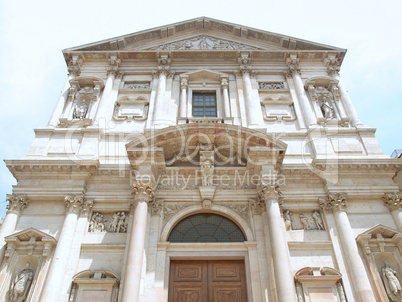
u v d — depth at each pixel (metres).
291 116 20.25
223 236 15.48
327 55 23.09
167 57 22.83
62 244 14.13
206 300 13.71
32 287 13.40
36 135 18.50
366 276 13.52
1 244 14.21
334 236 14.98
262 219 15.17
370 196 16.06
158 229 15.00
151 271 13.70
